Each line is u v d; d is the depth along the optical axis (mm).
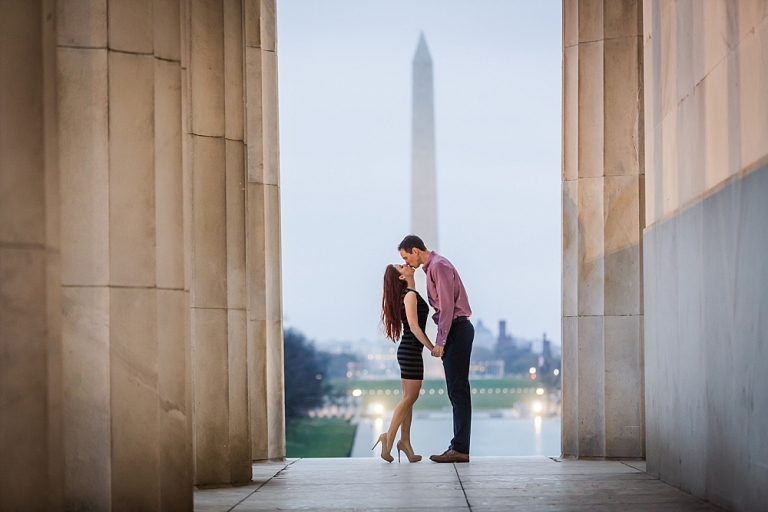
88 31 7418
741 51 7828
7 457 6668
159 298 7660
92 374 7340
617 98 13445
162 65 7758
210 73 10875
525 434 67688
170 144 7820
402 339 12859
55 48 7352
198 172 10711
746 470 7535
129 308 7449
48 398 6953
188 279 8250
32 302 6855
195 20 10812
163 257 7730
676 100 9852
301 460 13773
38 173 6934
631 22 13461
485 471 11195
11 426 6695
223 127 10945
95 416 7332
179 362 7871
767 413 7117
